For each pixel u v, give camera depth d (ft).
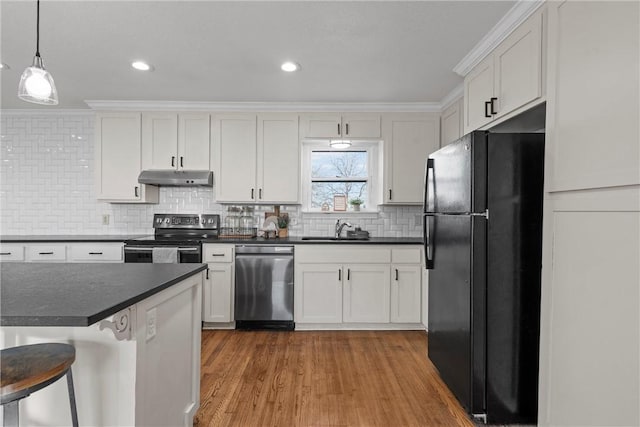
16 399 3.07
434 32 7.16
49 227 12.80
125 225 12.91
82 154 12.82
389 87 10.32
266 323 11.18
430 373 8.10
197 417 6.30
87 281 4.61
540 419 5.25
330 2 6.16
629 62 3.71
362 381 7.70
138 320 4.01
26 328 4.10
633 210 3.69
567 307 4.70
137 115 11.80
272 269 10.98
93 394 4.00
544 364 5.17
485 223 6.05
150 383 4.32
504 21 6.64
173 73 9.30
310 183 13.21
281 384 7.54
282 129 11.99
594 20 4.21
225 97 11.25
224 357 8.95
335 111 11.98
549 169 5.09
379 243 11.02
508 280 6.07
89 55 8.23
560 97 4.87
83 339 4.04
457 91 10.39
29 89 4.96
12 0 6.07
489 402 6.08
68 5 6.20
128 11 6.41
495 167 6.04
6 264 6.05
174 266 5.91
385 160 12.00
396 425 6.14
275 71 9.16
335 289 11.05
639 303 3.62
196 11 6.42
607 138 4.01
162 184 12.01
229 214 12.88
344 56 8.27
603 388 4.08
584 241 4.40
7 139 12.73
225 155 11.93
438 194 7.59
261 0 6.11
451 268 6.92
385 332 11.03
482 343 6.07
